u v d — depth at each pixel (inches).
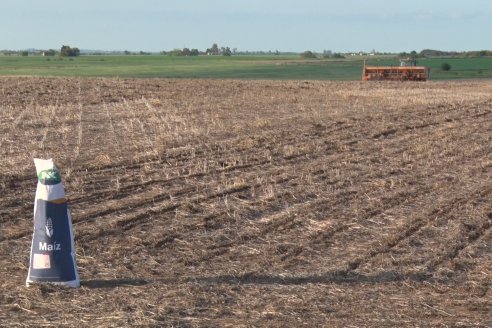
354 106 1952.5
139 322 452.4
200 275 556.7
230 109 1830.7
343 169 1008.9
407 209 777.6
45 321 455.8
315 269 573.9
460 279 554.9
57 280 515.5
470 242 658.2
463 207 786.2
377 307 489.7
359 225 708.0
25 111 1731.1
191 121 1526.8
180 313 473.4
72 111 1758.1
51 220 513.3
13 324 450.9
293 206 781.9
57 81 2807.6
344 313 477.4
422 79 3823.8
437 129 1473.9
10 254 601.0
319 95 2401.6
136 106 1910.7
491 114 1795.0
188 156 1081.4
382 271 568.7
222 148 1161.4
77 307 480.1
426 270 572.4
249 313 476.1
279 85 2955.2
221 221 716.7
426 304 496.7
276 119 1582.2
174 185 880.9
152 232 674.8
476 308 490.9
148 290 517.3
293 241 651.5
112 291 514.0
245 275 555.2
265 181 904.9
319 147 1190.9
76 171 949.2
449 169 1020.5
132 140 1235.9
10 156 1058.7
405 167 1031.6
